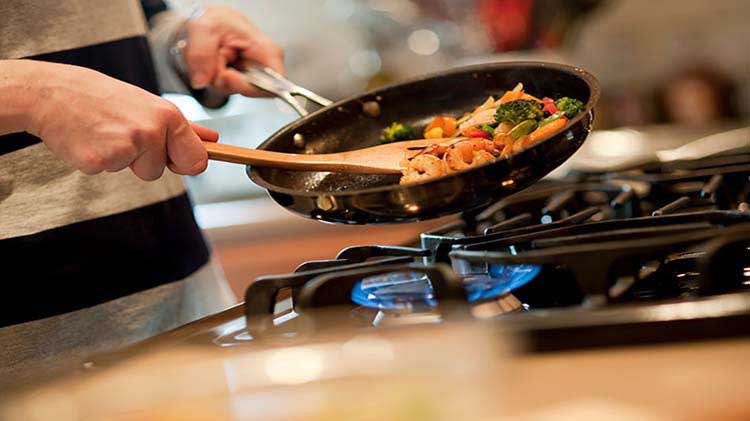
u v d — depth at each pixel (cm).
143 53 131
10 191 113
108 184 119
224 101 149
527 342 59
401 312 80
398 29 331
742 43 296
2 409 54
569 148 92
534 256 72
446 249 92
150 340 81
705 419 47
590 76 101
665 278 88
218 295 136
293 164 96
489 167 85
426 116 119
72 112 89
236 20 145
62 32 120
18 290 111
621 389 51
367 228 266
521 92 107
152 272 122
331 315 73
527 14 318
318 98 127
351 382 52
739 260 82
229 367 55
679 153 152
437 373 51
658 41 305
